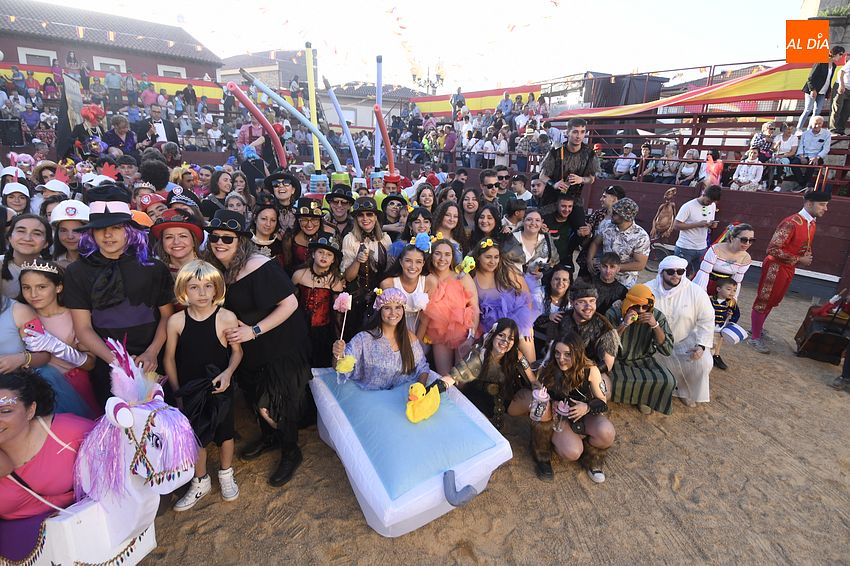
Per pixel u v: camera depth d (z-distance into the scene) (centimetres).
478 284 445
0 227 416
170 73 3005
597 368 363
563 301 457
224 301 315
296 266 427
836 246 818
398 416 316
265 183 496
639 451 400
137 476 230
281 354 336
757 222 927
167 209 451
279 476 344
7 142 1527
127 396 234
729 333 514
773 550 304
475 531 311
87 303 288
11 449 211
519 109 1744
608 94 1599
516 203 557
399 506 269
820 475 377
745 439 421
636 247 520
